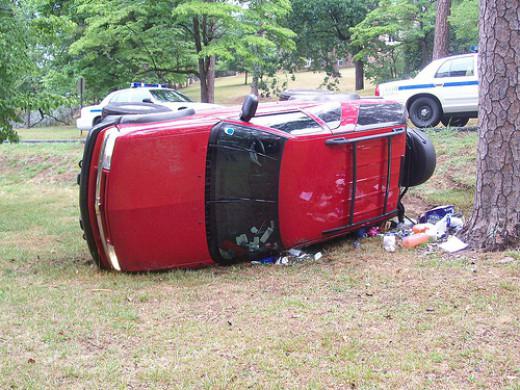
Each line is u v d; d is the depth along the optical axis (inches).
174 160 239.8
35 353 169.6
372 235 292.0
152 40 861.2
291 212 252.5
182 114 258.4
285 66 1384.1
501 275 213.6
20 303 212.2
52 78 1010.7
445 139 504.4
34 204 483.2
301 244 261.1
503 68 235.8
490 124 240.8
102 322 192.2
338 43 1354.6
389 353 163.3
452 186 414.3
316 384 148.1
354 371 153.6
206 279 240.7
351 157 266.7
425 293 204.5
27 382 151.6
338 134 261.6
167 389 148.6
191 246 247.9
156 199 240.2
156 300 215.8
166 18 848.9
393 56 1353.3
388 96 597.9
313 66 1429.6
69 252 306.3
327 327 181.9
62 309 204.8
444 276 219.3
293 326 184.2
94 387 149.6
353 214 272.4
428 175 312.5
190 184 241.9
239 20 862.5
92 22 831.7
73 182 617.3
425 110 582.6
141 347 172.7
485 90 241.4
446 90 566.9
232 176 245.6
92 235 253.1
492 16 236.5
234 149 244.7
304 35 1307.8
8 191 570.9
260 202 249.3
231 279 239.5
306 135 253.8
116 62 989.2
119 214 240.5
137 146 236.2
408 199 392.2
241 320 191.8
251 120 252.4
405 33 1256.2
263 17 871.1
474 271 220.7
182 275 248.2
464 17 821.9
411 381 148.6
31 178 654.5
